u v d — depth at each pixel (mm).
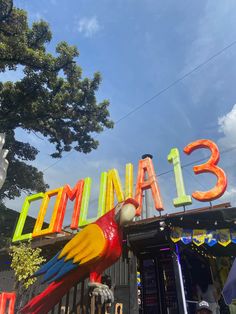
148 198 12984
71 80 14672
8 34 12570
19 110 14172
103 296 5031
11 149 15984
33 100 14078
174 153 9492
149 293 8867
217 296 8148
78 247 5387
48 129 15766
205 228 6332
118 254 5438
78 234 5578
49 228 10211
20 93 13844
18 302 8555
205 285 8062
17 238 10695
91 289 5172
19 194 16391
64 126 16031
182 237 6492
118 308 7516
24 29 12695
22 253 8969
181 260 7348
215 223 6164
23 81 13734
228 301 4527
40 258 9000
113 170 10578
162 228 6715
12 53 12484
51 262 5742
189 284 7438
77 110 15844
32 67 13391
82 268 5328
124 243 7574
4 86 14172
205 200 8047
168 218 6609
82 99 15492
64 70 14359
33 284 9023
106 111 16453
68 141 16391
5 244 14414
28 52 12703
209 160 8641
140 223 7070
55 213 10562
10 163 15789
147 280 9023
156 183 9594
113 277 8633
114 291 8297
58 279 5391
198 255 8195
